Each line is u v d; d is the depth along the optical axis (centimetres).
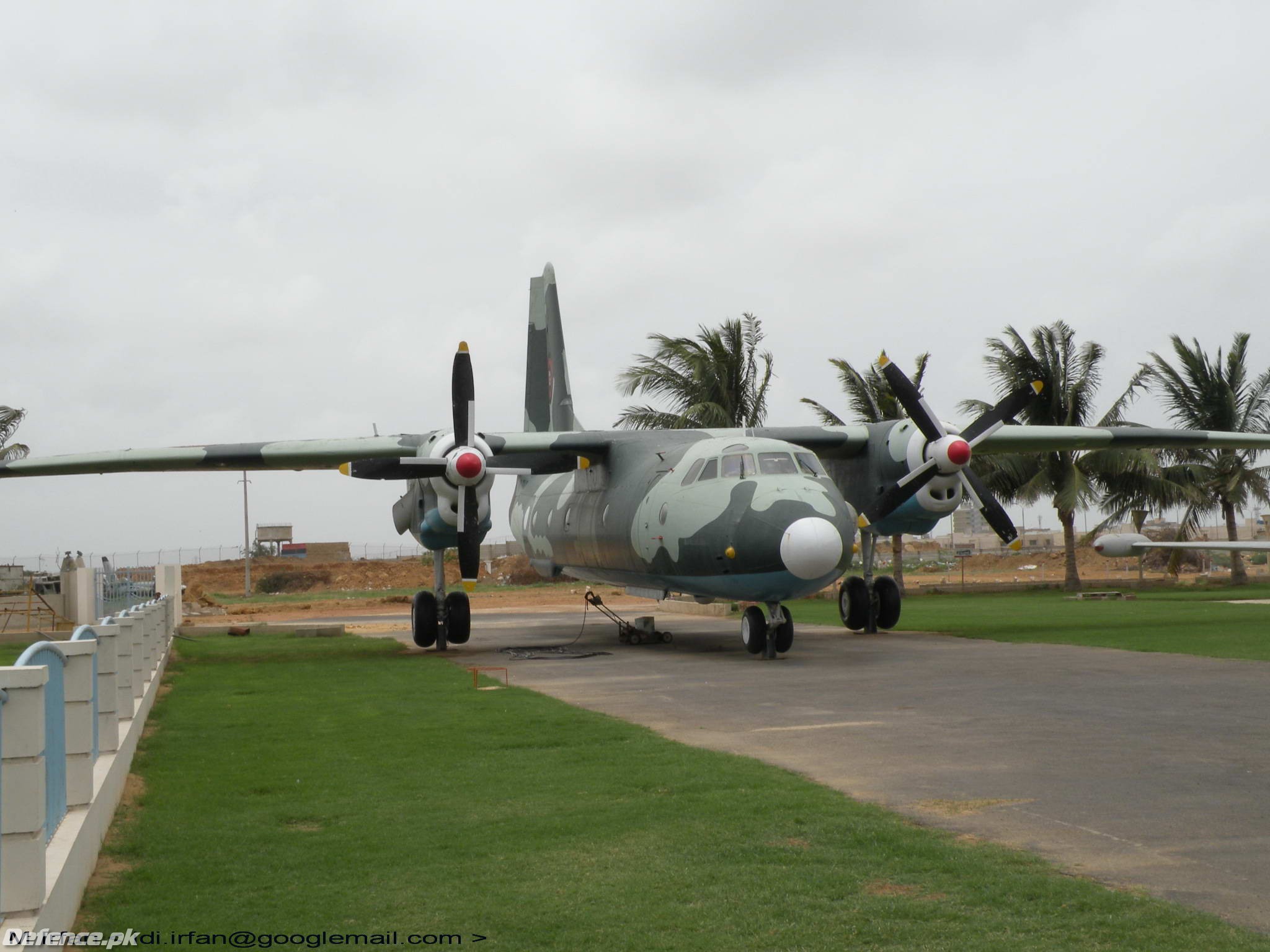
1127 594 3359
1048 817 654
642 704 1156
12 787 421
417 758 866
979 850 589
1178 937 459
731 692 1234
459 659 1731
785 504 1483
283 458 1886
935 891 525
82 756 571
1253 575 4812
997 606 2869
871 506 1902
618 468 1919
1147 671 1337
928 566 7712
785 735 950
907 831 626
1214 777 750
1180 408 4084
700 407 3288
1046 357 3750
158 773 823
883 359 1880
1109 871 549
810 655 1644
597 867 575
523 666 1598
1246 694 1138
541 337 2645
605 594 4834
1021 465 3797
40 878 423
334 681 1434
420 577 7244
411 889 546
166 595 2088
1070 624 2145
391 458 1962
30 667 429
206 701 1243
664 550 1664
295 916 510
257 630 2411
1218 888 521
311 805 716
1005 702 1112
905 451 1905
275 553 8594
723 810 682
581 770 805
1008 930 473
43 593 3020
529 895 534
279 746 929
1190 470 3956
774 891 532
